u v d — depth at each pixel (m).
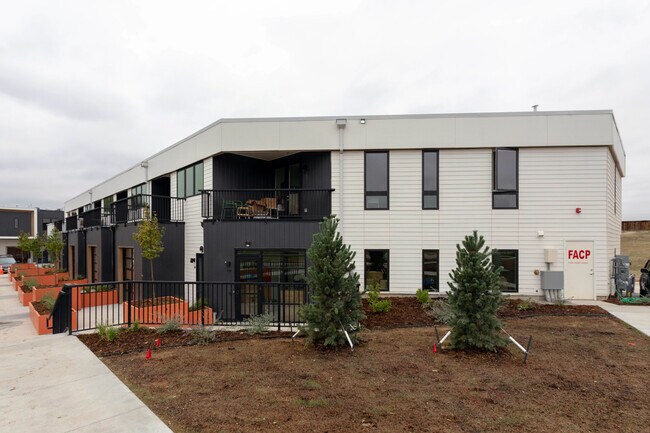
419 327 7.79
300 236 10.52
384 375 4.88
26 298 12.61
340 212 11.35
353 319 6.17
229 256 10.80
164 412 3.87
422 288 11.21
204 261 11.08
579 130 10.95
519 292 11.02
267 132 11.45
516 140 11.06
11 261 31.19
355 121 11.35
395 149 11.37
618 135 12.42
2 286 18.39
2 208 42.50
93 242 17.55
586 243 10.96
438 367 5.17
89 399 4.21
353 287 6.18
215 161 11.91
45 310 9.05
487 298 5.76
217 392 4.36
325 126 11.38
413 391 4.35
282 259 10.61
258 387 4.49
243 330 7.41
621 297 10.76
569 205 11.03
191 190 13.23
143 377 4.88
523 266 11.05
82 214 20.36
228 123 11.49
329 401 4.09
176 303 9.21
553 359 5.53
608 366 5.26
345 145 11.34
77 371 5.12
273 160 13.06
